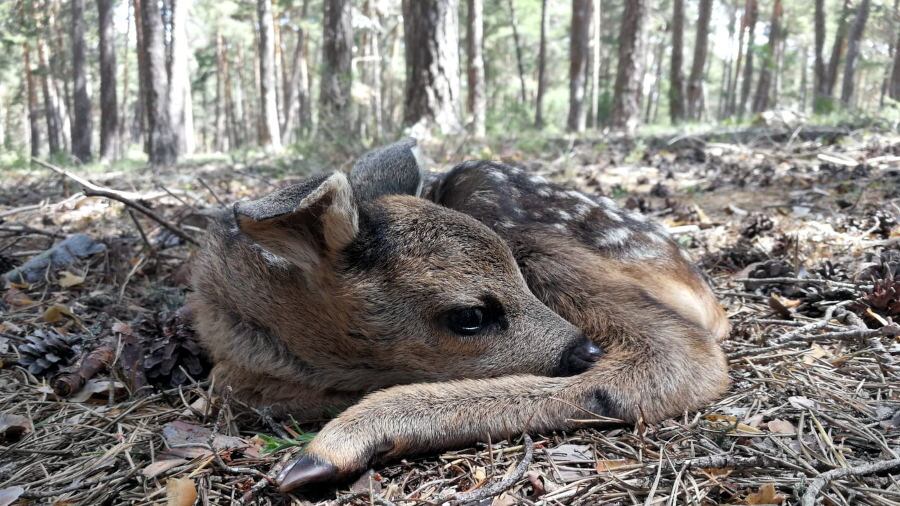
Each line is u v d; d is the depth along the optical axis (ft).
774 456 0.84
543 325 1.03
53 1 12.42
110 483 0.87
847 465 0.82
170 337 1.22
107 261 1.80
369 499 0.82
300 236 0.97
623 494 0.80
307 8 11.93
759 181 2.64
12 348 1.34
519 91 16.52
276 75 13.46
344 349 1.04
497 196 1.22
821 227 1.87
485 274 1.01
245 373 1.11
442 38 4.69
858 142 3.26
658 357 1.01
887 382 1.05
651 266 1.22
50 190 3.45
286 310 1.05
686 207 2.31
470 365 1.03
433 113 4.72
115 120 8.86
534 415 0.94
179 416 1.08
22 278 1.78
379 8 9.78
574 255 1.14
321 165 3.55
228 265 1.09
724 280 1.63
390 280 1.00
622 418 0.96
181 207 2.60
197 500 0.85
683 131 4.63
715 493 0.79
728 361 1.15
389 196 1.11
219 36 14.76
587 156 3.68
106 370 1.24
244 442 0.96
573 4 8.17
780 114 4.57
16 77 15.39
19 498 0.86
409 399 0.93
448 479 0.85
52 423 1.07
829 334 1.17
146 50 6.37
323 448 0.85
